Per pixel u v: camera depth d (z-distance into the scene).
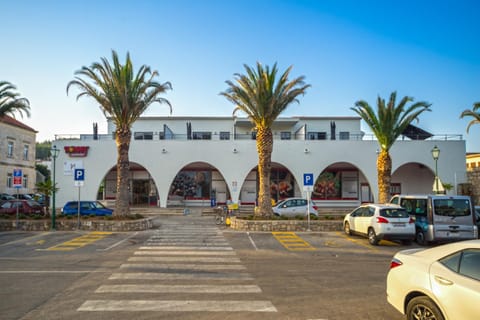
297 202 20.81
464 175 27.08
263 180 18.16
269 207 18.02
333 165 31.16
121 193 17.89
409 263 4.78
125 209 17.86
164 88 18.17
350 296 6.51
